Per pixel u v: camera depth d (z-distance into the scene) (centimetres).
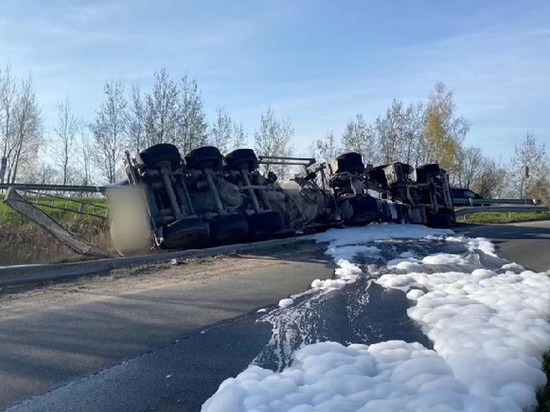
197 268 1169
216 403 454
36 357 614
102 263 1142
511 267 1111
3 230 1575
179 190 1502
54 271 1044
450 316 709
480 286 888
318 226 1791
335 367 526
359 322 738
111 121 3272
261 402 446
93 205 1658
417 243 1509
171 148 1473
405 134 4278
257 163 1698
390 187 2073
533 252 1340
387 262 1202
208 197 1552
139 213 1450
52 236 1458
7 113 3672
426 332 676
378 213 1912
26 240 1559
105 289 958
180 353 625
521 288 852
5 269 973
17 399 507
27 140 3719
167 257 1274
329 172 1902
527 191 4869
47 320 756
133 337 683
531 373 485
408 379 486
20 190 1455
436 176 2164
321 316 773
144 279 1051
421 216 2062
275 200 1709
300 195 1778
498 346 557
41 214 1371
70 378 555
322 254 1348
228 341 666
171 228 1396
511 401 432
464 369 497
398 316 759
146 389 526
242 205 1612
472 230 1927
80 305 838
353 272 1084
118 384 539
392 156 4219
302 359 568
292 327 722
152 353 626
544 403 442
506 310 713
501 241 1562
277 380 494
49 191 1594
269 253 1380
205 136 3148
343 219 1838
